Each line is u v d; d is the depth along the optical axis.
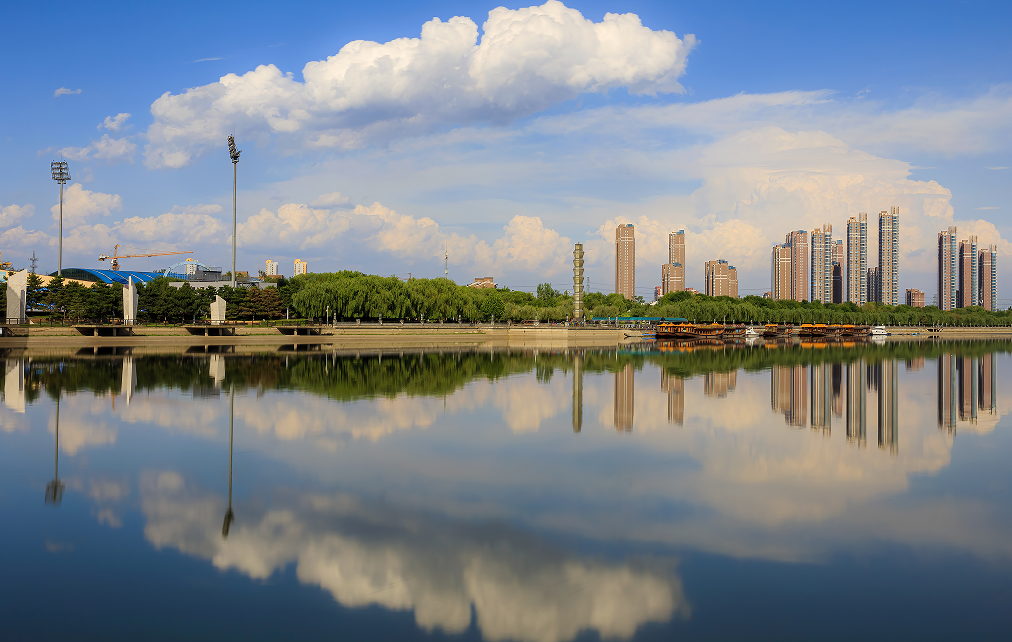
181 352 105.12
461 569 18.45
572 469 29.31
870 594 17.03
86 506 23.64
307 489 25.89
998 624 15.52
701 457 31.88
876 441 36.06
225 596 16.81
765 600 16.72
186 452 32.16
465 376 70.69
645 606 16.38
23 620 15.54
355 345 136.88
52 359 88.69
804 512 23.38
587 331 169.38
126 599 16.62
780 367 86.19
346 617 15.79
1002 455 32.47
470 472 28.66
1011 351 130.50
